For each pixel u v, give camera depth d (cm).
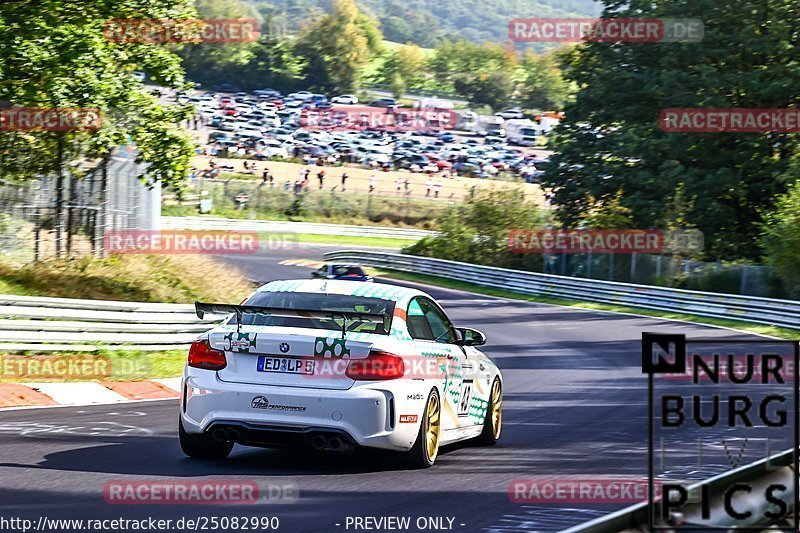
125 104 7819
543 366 6981
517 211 19475
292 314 2770
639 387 5616
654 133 17200
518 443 3575
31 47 7119
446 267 18262
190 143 8250
